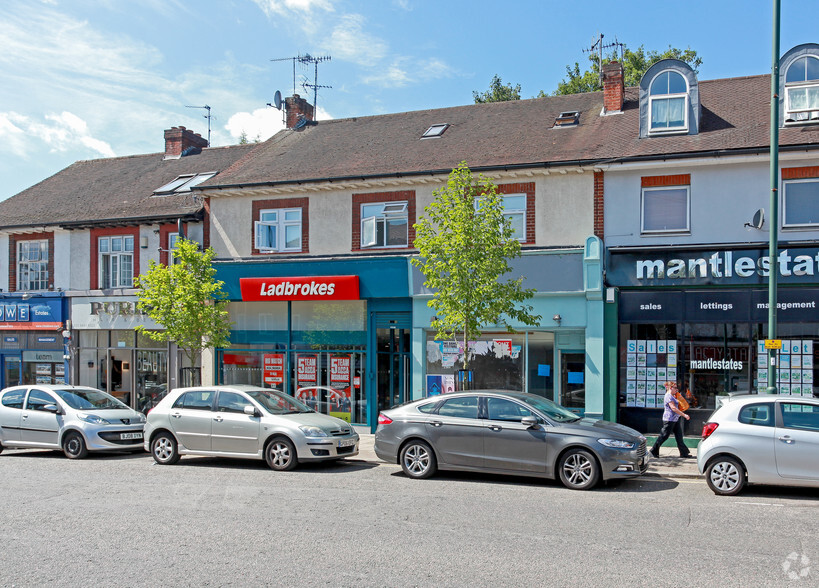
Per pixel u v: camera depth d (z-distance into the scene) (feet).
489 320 46.57
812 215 48.19
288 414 43.75
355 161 62.59
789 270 47.39
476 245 45.80
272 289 60.64
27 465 44.55
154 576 21.35
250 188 62.34
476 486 36.42
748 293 48.32
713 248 48.78
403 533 26.13
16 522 28.30
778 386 47.80
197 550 24.04
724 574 21.35
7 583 20.85
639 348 51.11
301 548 24.18
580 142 56.03
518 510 30.17
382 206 59.21
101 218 68.95
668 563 22.41
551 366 53.62
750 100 55.93
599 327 51.42
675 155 49.83
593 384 51.31
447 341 56.54
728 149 48.70
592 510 30.22
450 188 47.75
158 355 68.64
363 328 59.88
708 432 34.96
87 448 47.47
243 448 42.73
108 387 70.28
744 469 34.01
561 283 52.42
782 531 26.53
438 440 38.60
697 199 50.39
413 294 57.26
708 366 49.60
